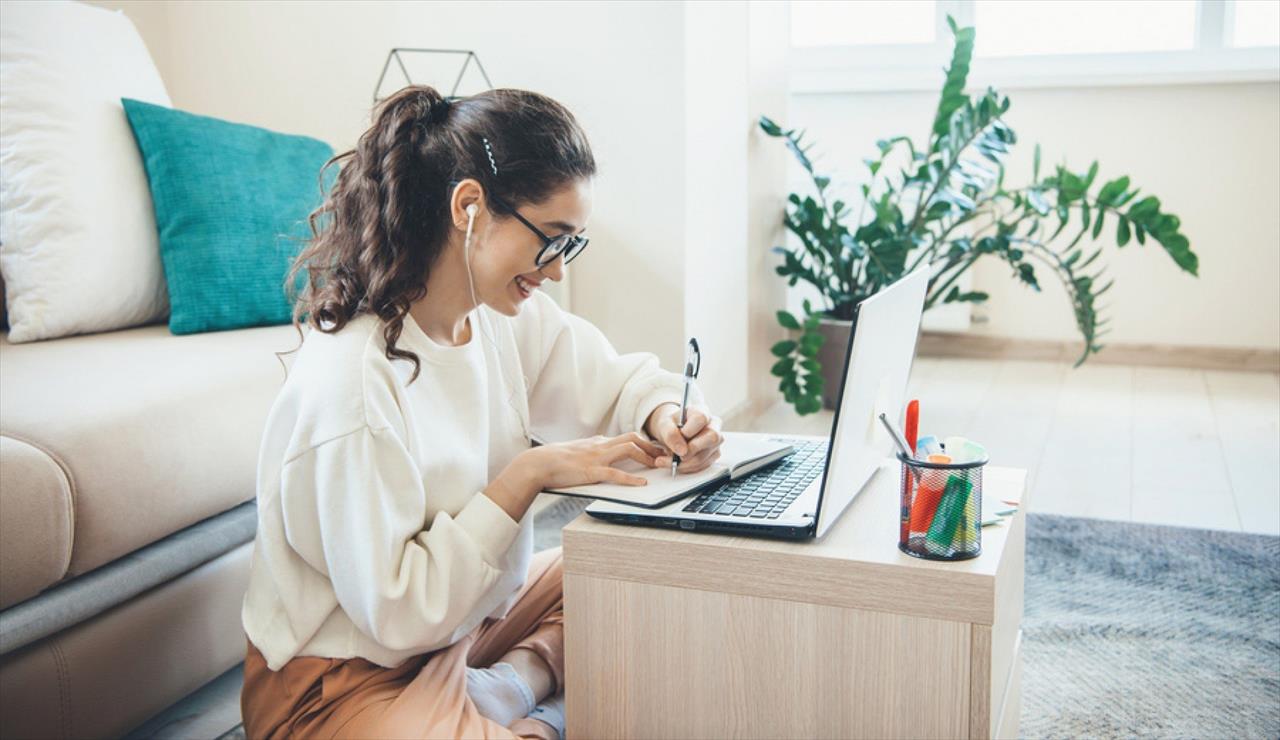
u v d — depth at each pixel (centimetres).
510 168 113
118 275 199
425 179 115
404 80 283
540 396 149
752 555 103
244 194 211
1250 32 384
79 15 212
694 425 123
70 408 147
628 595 108
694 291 276
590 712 112
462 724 117
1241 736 155
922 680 99
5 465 130
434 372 121
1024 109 397
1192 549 225
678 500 113
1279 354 386
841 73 413
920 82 402
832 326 341
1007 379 385
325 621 119
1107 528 238
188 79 300
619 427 147
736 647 105
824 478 101
